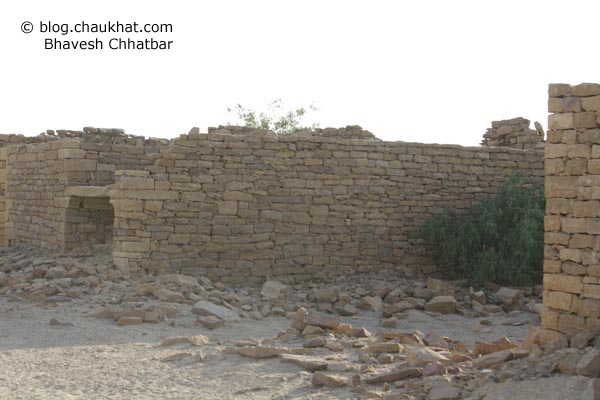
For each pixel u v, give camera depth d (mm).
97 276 15578
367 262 17828
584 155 8922
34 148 19875
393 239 18062
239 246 16750
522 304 16188
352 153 17703
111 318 13156
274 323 13750
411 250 18234
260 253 16906
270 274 16984
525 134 20438
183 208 16344
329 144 17516
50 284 14828
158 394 8445
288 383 8750
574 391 7133
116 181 16281
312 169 17359
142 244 15992
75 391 8578
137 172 16016
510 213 17797
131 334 12008
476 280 17375
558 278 9078
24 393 8422
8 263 17891
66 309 13594
